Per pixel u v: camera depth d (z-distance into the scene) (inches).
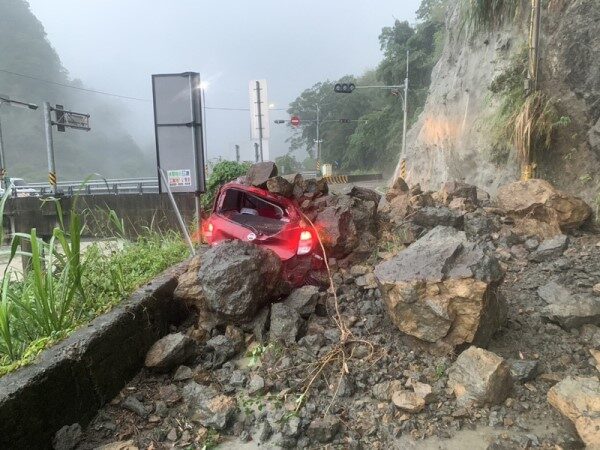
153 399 129.5
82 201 687.7
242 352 156.4
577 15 259.8
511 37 338.0
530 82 269.1
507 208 240.8
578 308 148.6
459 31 476.7
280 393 129.7
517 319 158.7
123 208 673.6
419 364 137.5
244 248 167.8
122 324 138.3
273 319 159.8
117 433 115.4
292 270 196.4
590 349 138.5
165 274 190.5
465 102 402.0
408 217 257.1
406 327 139.6
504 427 112.9
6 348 117.8
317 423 112.3
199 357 150.4
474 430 112.7
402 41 1717.5
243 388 135.1
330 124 2797.7
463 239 150.1
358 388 131.1
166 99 263.3
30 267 171.6
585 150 247.9
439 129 467.8
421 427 114.8
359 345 149.6
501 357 131.6
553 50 270.5
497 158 320.2
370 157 2234.3
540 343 145.1
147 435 114.7
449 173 418.6
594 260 193.3
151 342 153.2
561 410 112.3
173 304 175.5
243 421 119.9
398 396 121.3
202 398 123.0
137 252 227.3
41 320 127.2
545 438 107.7
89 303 146.5
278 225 217.5
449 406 120.6
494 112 314.3
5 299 115.3
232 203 243.4
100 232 235.0
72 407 113.6
